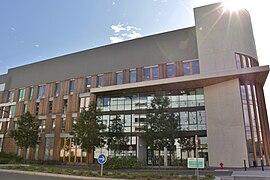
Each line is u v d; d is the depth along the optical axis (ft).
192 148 89.66
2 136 135.74
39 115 125.49
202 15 98.37
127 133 100.27
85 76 117.50
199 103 94.17
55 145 113.91
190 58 96.94
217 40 92.58
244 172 60.95
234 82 84.89
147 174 48.75
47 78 130.31
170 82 90.58
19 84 141.18
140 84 96.17
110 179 44.32
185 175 51.49
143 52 106.93
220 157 82.17
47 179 44.96
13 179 44.75
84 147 87.71
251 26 99.71
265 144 83.56
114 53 113.50
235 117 81.87
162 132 75.51
